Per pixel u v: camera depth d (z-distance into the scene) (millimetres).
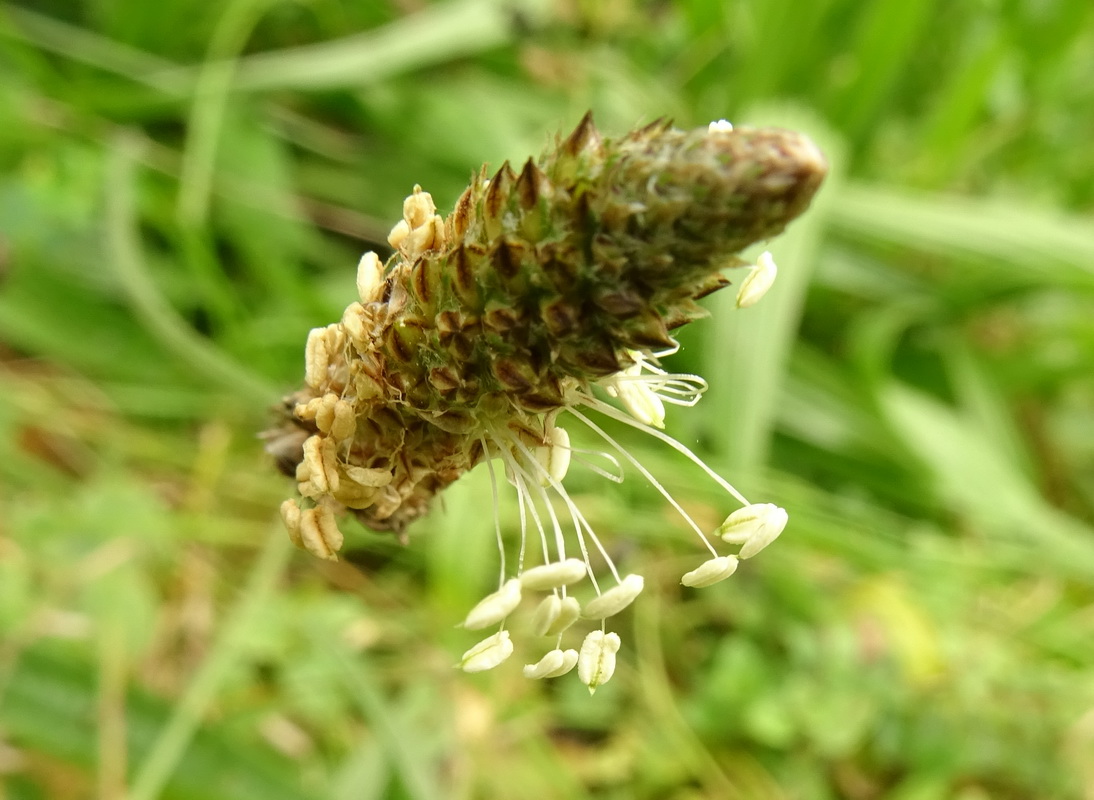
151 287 74
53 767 66
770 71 96
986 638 85
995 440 100
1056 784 76
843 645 76
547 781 72
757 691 74
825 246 100
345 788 64
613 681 77
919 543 87
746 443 78
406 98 95
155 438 84
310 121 98
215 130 81
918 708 75
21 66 87
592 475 81
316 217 93
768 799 74
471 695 74
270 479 81
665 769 73
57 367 84
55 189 82
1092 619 90
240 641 66
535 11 98
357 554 81
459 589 75
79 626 69
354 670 66
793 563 83
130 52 94
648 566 83
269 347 84
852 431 93
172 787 62
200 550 79
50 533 72
